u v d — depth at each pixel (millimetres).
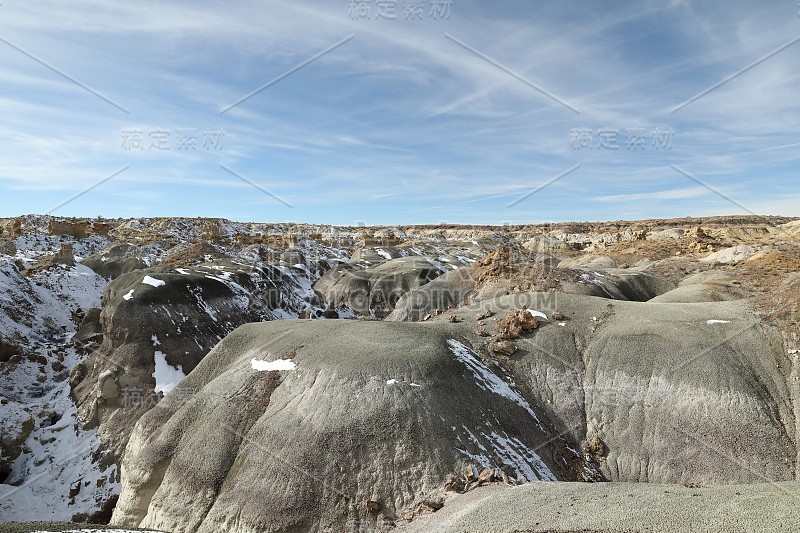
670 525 16000
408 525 23141
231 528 25516
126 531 21875
